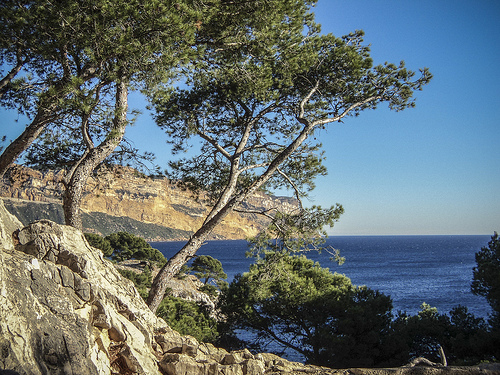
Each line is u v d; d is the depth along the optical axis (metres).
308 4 12.50
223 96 13.68
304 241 12.91
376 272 114.06
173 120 13.70
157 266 63.56
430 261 157.25
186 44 9.62
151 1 8.66
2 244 5.72
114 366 5.68
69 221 9.57
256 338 20.52
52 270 5.63
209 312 20.19
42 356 4.61
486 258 20.02
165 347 6.78
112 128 10.34
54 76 9.52
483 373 5.55
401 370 5.87
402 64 13.59
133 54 8.66
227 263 154.88
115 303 6.46
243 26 11.28
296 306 17.52
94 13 8.69
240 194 12.00
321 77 13.91
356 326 16.30
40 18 8.68
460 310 19.70
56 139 11.72
